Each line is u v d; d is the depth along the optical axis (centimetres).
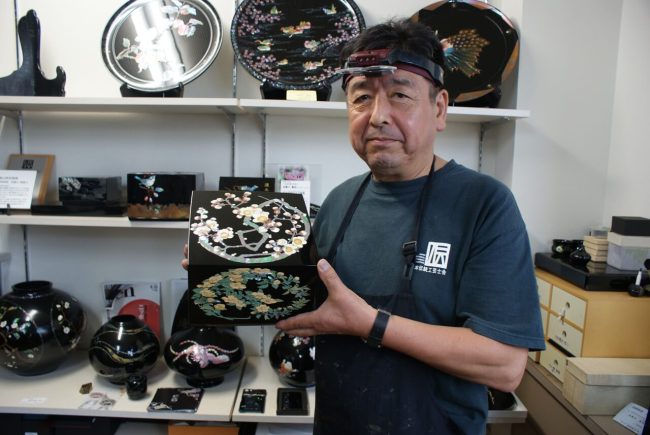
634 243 137
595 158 161
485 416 74
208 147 173
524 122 158
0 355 150
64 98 144
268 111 160
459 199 76
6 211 154
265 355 182
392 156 74
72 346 159
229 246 74
